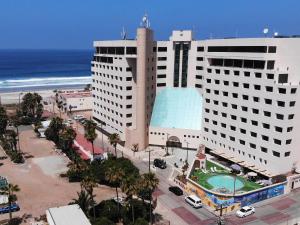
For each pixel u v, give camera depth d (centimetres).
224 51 11188
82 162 9812
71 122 17088
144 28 12100
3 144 13450
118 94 13438
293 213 8644
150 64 13038
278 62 9894
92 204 8012
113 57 13450
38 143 13988
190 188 9600
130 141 13038
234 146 11206
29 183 10106
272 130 9862
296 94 9494
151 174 7612
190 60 13538
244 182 9838
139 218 7675
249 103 10469
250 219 8331
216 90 11619
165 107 13638
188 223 8088
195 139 12900
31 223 7812
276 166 9894
